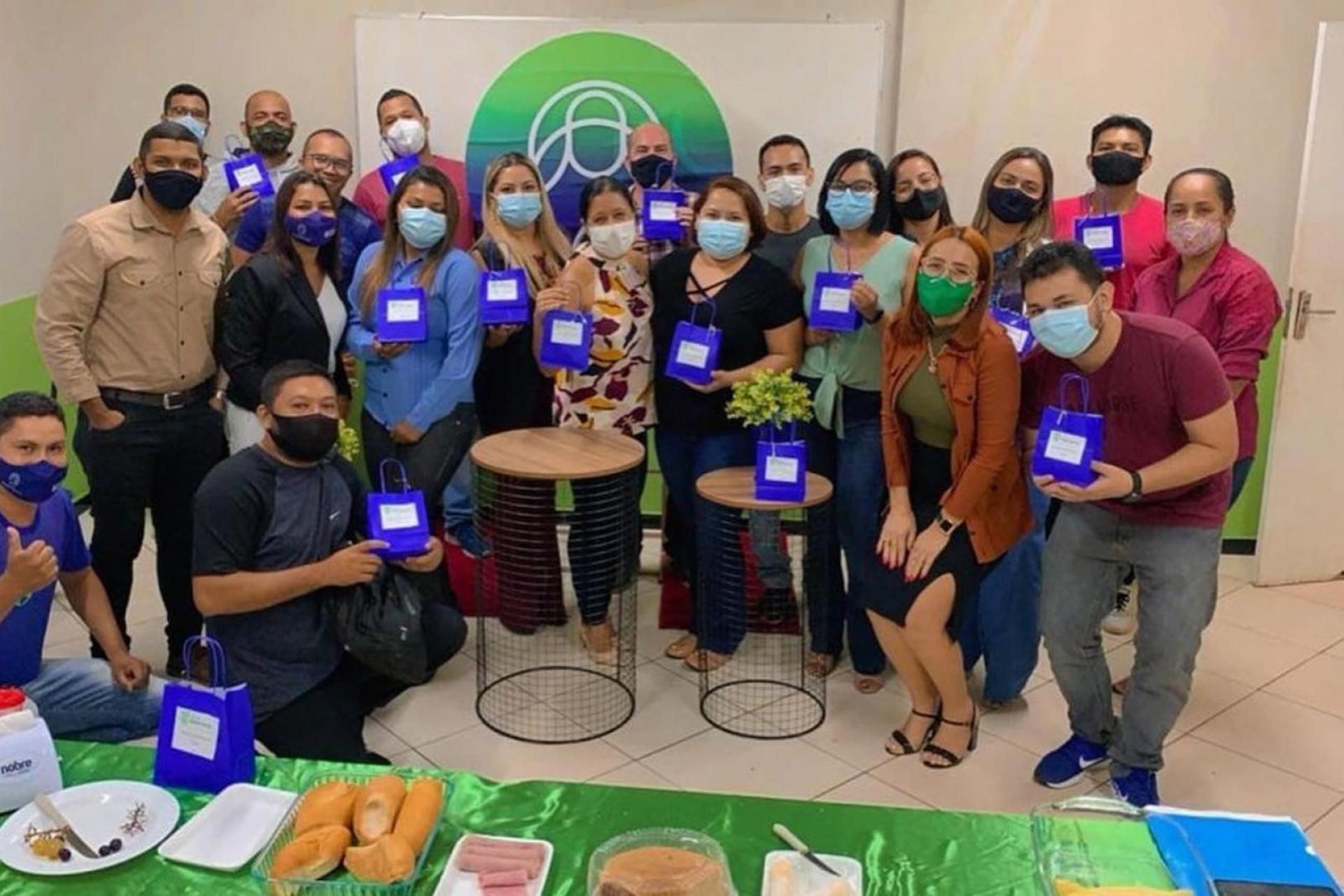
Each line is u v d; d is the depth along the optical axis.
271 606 2.44
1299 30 4.24
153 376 3.18
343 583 2.41
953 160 4.46
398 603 2.48
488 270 3.51
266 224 3.68
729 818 1.74
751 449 3.43
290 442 2.39
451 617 2.96
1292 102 4.30
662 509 4.05
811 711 3.34
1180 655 2.65
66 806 1.72
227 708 1.79
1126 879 1.59
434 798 1.68
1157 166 4.39
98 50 4.66
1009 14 4.31
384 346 3.34
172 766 1.80
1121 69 4.32
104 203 4.82
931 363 2.81
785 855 1.64
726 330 3.29
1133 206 3.73
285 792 1.78
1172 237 3.22
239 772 1.81
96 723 2.54
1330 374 4.20
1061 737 3.21
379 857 1.54
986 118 4.40
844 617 3.66
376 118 4.65
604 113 4.60
